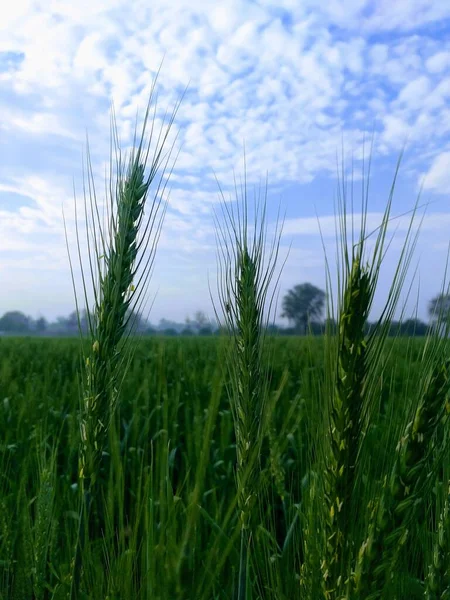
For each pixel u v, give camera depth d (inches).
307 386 138.4
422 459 66.9
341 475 71.2
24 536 112.7
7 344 810.2
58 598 95.0
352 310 71.5
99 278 97.7
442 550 75.4
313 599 76.8
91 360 95.0
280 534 174.7
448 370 68.7
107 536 100.3
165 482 78.2
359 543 73.2
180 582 56.8
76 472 222.4
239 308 101.1
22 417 268.1
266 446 152.0
